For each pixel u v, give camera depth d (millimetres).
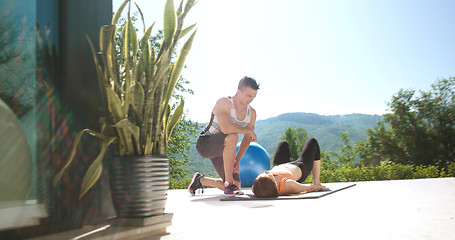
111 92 1712
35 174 1597
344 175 8828
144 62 1887
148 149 1827
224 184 3977
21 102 1578
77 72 1855
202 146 4098
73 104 1819
